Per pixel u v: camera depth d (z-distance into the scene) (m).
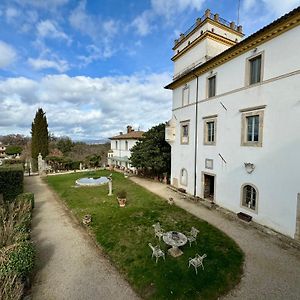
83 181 26.41
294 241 10.70
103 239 11.07
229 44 21.64
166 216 14.54
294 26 10.84
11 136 97.88
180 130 21.66
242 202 14.20
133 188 23.48
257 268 8.61
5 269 6.63
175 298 7.00
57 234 11.86
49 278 8.05
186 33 24.19
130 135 39.69
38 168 37.28
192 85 19.56
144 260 9.14
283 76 11.38
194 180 19.41
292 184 11.04
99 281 7.93
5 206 12.96
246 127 13.90
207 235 11.59
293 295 7.13
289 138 11.15
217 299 6.97
